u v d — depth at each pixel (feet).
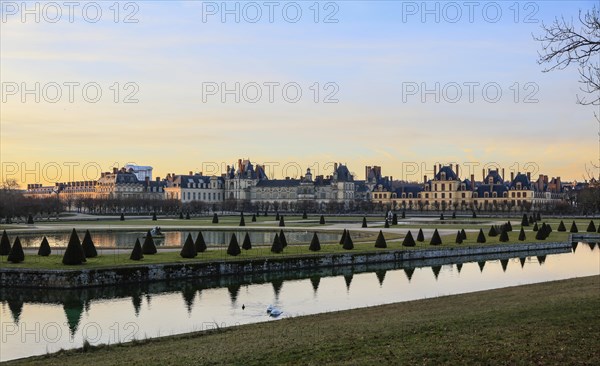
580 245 348.79
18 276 193.36
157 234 352.08
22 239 335.67
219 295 182.70
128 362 96.68
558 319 106.01
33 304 168.35
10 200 568.41
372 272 234.99
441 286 200.34
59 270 190.90
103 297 178.91
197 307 164.25
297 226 463.01
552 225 492.13
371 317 131.34
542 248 319.68
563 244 327.67
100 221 549.54
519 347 89.15
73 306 165.78
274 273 229.45
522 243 314.96
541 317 109.70
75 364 98.32
